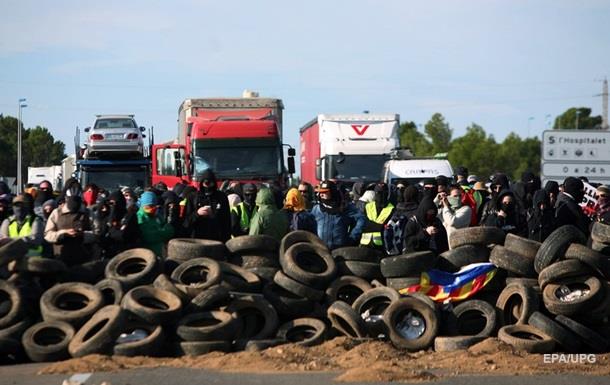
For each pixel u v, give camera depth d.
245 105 46.56
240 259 18.70
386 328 17.11
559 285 17.52
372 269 18.58
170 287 17.11
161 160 43.47
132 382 13.39
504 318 17.66
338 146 46.28
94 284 17.97
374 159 46.28
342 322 17.33
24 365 15.88
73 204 18.58
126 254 18.19
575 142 35.31
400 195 25.25
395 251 19.27
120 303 17.00
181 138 50.09
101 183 42.53
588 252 17.33
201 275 18.05
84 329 16.23
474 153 142.88
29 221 18.78
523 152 155.50
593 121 189.75
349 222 19.41
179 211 20.09
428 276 18.28
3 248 17.36
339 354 15.88
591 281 17.25
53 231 18.52
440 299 18.17
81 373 14.34
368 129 46.78
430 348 17.14
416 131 164.00
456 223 20.67
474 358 15.50
